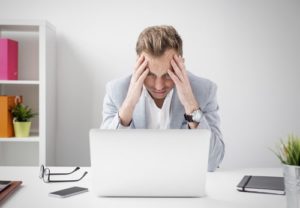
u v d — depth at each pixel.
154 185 1.25
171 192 1.26
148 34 1.93
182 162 1.24
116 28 3.03
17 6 2.99
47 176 1.59
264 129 3.09
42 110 2.70
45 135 2.70
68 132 3.04
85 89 3.04
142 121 1.98
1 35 2.96
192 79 2.00
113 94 2.04
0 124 2.66
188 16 3.04
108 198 1.26
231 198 1.26
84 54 3.03
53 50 2.92
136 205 1.18
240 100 3.08
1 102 2.66
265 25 3.06
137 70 1.91
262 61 3.07
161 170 1.24
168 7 3.03
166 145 1.23
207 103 1.97
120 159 1.24
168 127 1.99
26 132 2.73
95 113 3.05
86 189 1.35
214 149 1.75
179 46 1.94
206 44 3.05
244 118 3.09
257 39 3.07
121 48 3.03
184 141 1.23
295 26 3.07
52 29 2.88
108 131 1.23
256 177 1.51
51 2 3.00
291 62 3.08
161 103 2.00
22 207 1.14
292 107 3.10
